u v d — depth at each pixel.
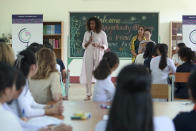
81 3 8.29
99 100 2.55
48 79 2.48
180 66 3.88
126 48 8.12
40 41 6.73
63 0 8.28
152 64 3.81
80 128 1.62
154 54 3.99
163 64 3.68
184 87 3.65
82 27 8.12
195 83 1.26
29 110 1.89
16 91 1.39
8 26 8.35
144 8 8.23
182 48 3.89
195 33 6.29
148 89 0.98
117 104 0.95
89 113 1.92
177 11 8.20
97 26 5.27
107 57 2.70
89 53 5.33
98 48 5.30
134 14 8.05
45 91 2.48
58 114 1.95
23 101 1.86
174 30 8.10
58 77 2.53
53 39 8.20
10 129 1.25
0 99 1.30
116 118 0.94
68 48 8.20
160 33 8.24
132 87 0.95
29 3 8.31
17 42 6.76
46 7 8.31
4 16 8.34
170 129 1.16
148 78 0.98
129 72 0.98
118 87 0.97
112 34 8.11
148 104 0.94
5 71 1.28
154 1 8.20
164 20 8.24
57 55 8.45
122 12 8.05
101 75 2.56
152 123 0.95
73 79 8.34
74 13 8.11
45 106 2.15
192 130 1.31
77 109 2.12
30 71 1.99
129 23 8.07
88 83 5.43
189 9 8.19
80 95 6.41
